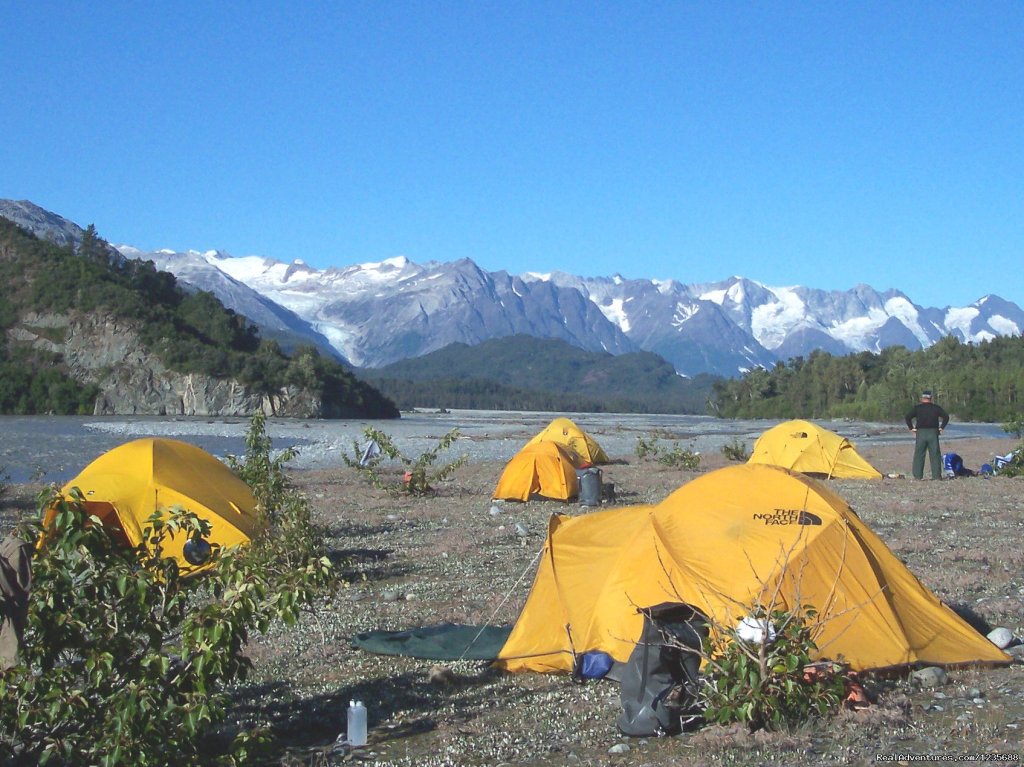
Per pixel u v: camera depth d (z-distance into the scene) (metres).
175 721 6.50
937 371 126.31
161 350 133.88
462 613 11.88
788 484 9.84
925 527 18.45
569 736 7.75
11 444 56.16
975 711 7.96
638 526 9.85
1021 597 12.20
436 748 7.59
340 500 24.73
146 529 7.14
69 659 6.81
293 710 8.61
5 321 134.12
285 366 141.25
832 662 8.03
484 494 26.08
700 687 7.90
